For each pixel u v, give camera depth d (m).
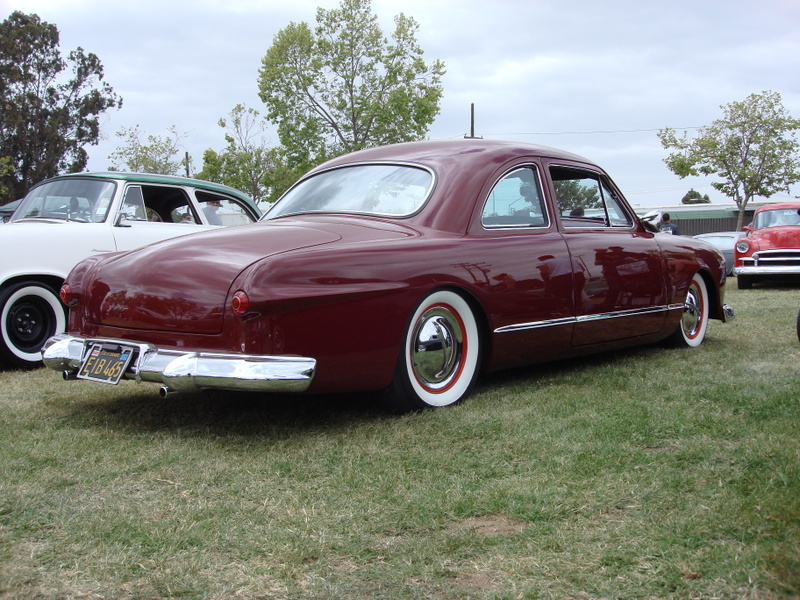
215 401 4.20
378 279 3.54
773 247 13.53
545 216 4.60
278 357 3.24
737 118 33.16
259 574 2.11
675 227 15.24
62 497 2.69
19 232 5.83
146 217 6.73
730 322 7.42
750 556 2.10
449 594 1.99
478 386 4.44
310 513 2.53
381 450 3.20
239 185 33.59
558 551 2.21
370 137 32.03
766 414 3.58
